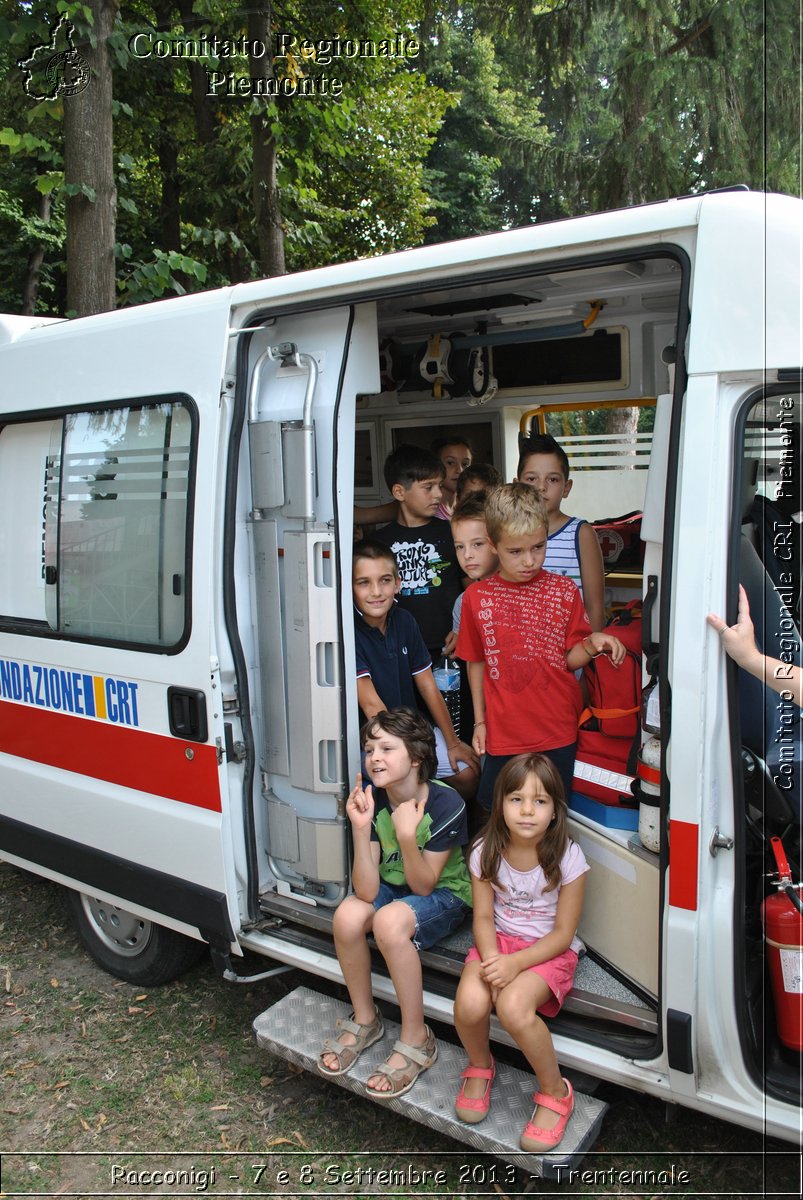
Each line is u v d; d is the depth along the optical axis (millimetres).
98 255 5801
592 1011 2408
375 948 2930
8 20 5547
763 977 2197
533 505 2637
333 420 2723
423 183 16734
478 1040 2400
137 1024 3449
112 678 3270
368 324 2799
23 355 3707
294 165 9641
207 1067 3189
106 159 5785
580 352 3607
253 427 2875
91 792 3426
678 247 2107
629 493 4316
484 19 10289
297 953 2908
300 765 2881
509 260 2309
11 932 4191
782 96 6684
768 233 1991
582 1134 2281
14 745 3791
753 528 2443
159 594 3102
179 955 3553
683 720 2086
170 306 3098
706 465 2061
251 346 2926
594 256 2201
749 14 8328
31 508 3719
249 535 2967
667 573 2121
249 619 2990
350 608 2824
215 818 2969
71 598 3502
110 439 3305
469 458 3996
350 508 2787
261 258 8578
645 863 2395
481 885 2596
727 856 2123
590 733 2771
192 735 2980
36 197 11867
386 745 2701
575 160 10789
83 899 3795
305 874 2916
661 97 9203
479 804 3016
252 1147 2809
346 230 13867
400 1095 2479
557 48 9930
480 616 2789
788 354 1981
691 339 2072
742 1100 2131
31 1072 3215
